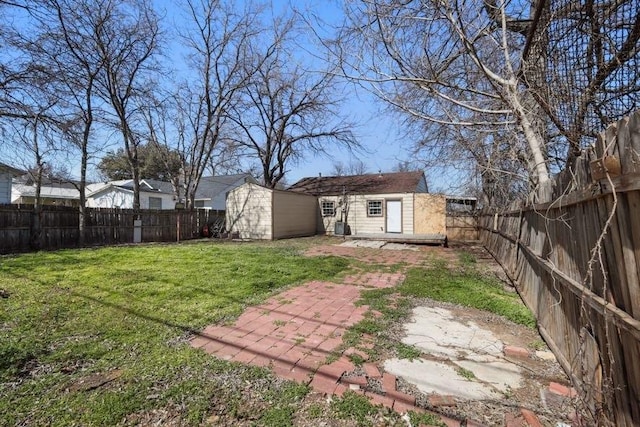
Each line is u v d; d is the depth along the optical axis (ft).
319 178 70.49
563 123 9.26
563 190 8.91
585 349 6.97
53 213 34.35
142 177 93.20
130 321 11.67
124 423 6.25
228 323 11.78
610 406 5.65
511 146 16.24
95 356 8.95
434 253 33.88
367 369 8.57
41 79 29.09
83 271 19.97
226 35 51.06
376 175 65.00
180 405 6.85
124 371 8.18
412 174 61.05
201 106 54.95
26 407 6.63
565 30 8.31
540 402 7.19
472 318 12.83
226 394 7.29
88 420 6.28
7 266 21.50
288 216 52.44
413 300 15.16
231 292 15.79
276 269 21.68
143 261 24.26
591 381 6.62
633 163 4.57
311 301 14.73
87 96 36.86
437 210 52.21
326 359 9.05
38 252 29.53
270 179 67.10
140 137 49.90
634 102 8.14
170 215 47.78
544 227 11.39
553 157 13.87
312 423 6.40
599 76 8.23
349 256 30.68
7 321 11.33
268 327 11.47
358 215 57.41
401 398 7.25
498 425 6.40
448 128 21.94
